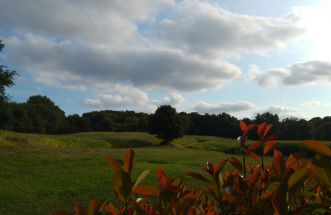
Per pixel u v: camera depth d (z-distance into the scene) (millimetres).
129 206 1478
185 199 1348
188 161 32062
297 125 49750
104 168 24281
